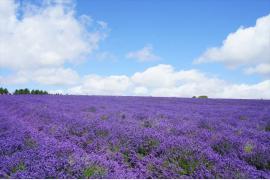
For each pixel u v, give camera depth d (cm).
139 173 554
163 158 612
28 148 651
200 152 617
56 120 1110
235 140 741
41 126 1026
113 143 737
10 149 632
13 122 1028
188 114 1434
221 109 1881
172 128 923
